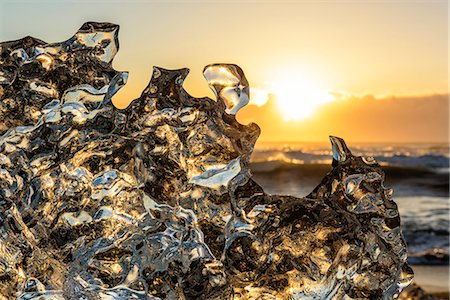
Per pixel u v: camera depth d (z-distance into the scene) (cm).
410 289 327
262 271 112
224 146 113
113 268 109
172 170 111
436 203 2217
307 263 111
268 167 2731
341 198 116
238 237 112
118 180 110
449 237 1655
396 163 3069
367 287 113
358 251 112
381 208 116
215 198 112
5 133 112
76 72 115
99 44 116
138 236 110
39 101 113
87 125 113
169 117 113
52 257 109
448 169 2884
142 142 111
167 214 110
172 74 116
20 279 108
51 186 110
